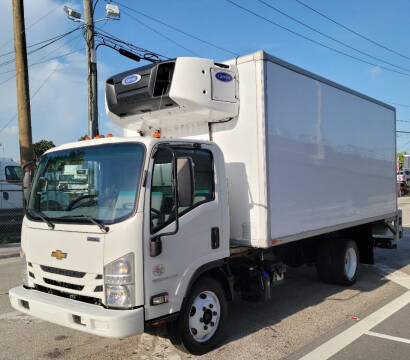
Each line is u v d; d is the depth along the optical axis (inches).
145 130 238.8
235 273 212.2
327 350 179.5
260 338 194.9
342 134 277.9
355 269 298.0
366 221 310.8
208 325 179.6
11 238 529.0
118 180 159.0
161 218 159.3
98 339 195.9
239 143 205.6
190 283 168.1
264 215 197.6
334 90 269.6
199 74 193.5
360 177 302.5
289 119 219.8
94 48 550.0
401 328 205.3
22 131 534.6
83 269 154.2
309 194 236.5
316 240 287.9
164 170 163.5
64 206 168.7
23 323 219.1
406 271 342.0
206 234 177.0
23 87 532.1
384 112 348.8
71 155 175.0
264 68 200.5
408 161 1712.6
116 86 217.0
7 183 598.5
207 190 180.9
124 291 146.5
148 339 194.1
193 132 222.7
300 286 294.7
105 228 150.2
